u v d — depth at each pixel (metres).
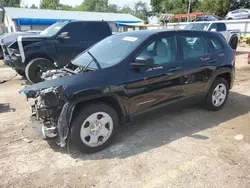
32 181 2.86
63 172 3.02
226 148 3.56
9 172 3.02
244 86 7.22
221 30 15.01
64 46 7.88
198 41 4.60
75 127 3.19
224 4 40.41
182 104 4.46
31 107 3.55
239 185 2.76
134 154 3.40
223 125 4.38
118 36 4.38
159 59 3.95
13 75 9.16
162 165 3.14
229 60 5.04
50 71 4.14
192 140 3.80
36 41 7.40
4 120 4.60
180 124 4.41
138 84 3.65
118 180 2.86
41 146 3.63
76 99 3.15
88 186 2.77
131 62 3.62
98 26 8.60
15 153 3.44
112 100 3.51
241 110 5.16
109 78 3.41
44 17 30.23
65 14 32.69
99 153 3.44
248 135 3.98
